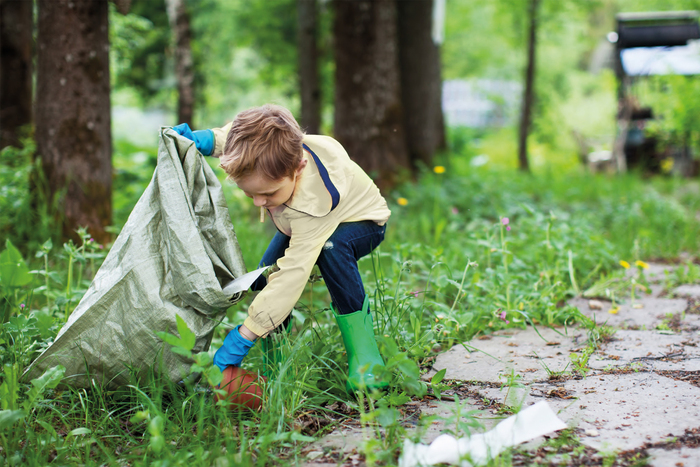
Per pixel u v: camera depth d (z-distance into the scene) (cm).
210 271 201
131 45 823
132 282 202
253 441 185
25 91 612
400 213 605
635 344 271
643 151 1378
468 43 2516
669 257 486
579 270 394
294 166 199
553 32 1712
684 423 186
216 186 218
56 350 204
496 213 581
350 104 755
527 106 1577
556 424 182
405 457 163
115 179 647
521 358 256
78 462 176
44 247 273
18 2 602
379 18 739
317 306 325
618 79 1438
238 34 1471
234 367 211
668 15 1406
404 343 248
